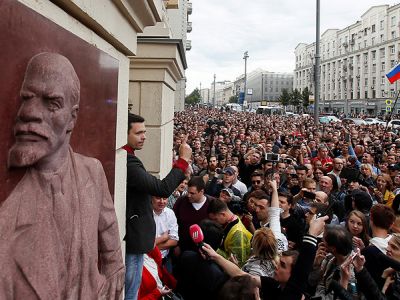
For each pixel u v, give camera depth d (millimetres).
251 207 4238
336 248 2566
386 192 6305
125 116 2297
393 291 2744
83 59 1416
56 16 1325
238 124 27797
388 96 65438
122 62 2270
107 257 1500
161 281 3234
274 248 3016
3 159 972
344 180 6441
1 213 953
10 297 946
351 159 8383
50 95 1039
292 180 6430
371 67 71500
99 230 1449
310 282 2525
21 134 1019
